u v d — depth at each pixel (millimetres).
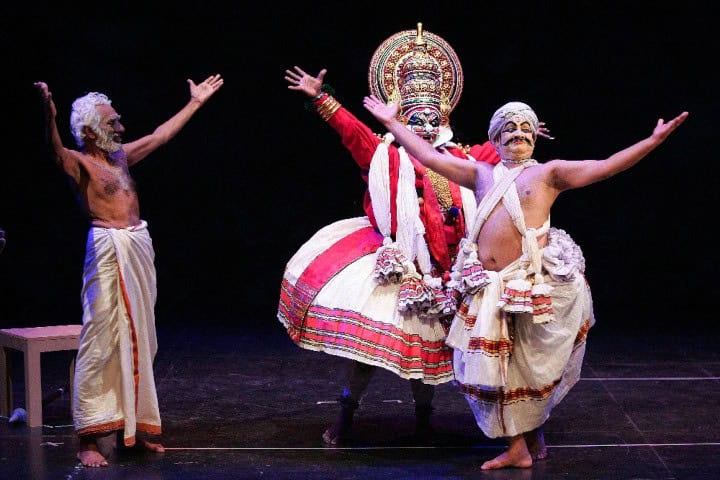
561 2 11102
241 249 11648
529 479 5035
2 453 5535
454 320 5332
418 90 6148
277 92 11398
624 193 11570
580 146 11422
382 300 5617
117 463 5344
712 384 7410
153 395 5512
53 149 5156
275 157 11562
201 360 8398
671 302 11508
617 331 9906
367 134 5957
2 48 10820
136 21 11062
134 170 11453
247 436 5953
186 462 5363
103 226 5395
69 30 10953
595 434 5969
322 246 5957
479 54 11188
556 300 5133
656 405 6738
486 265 5285
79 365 5324
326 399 6977
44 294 11320
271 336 9648
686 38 11156
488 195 5250
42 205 11258
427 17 11102
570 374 5422
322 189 11625
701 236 11484
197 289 11641
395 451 5629
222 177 11570
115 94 11133
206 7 11117
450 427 6203
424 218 5832
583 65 11234
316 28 11180
